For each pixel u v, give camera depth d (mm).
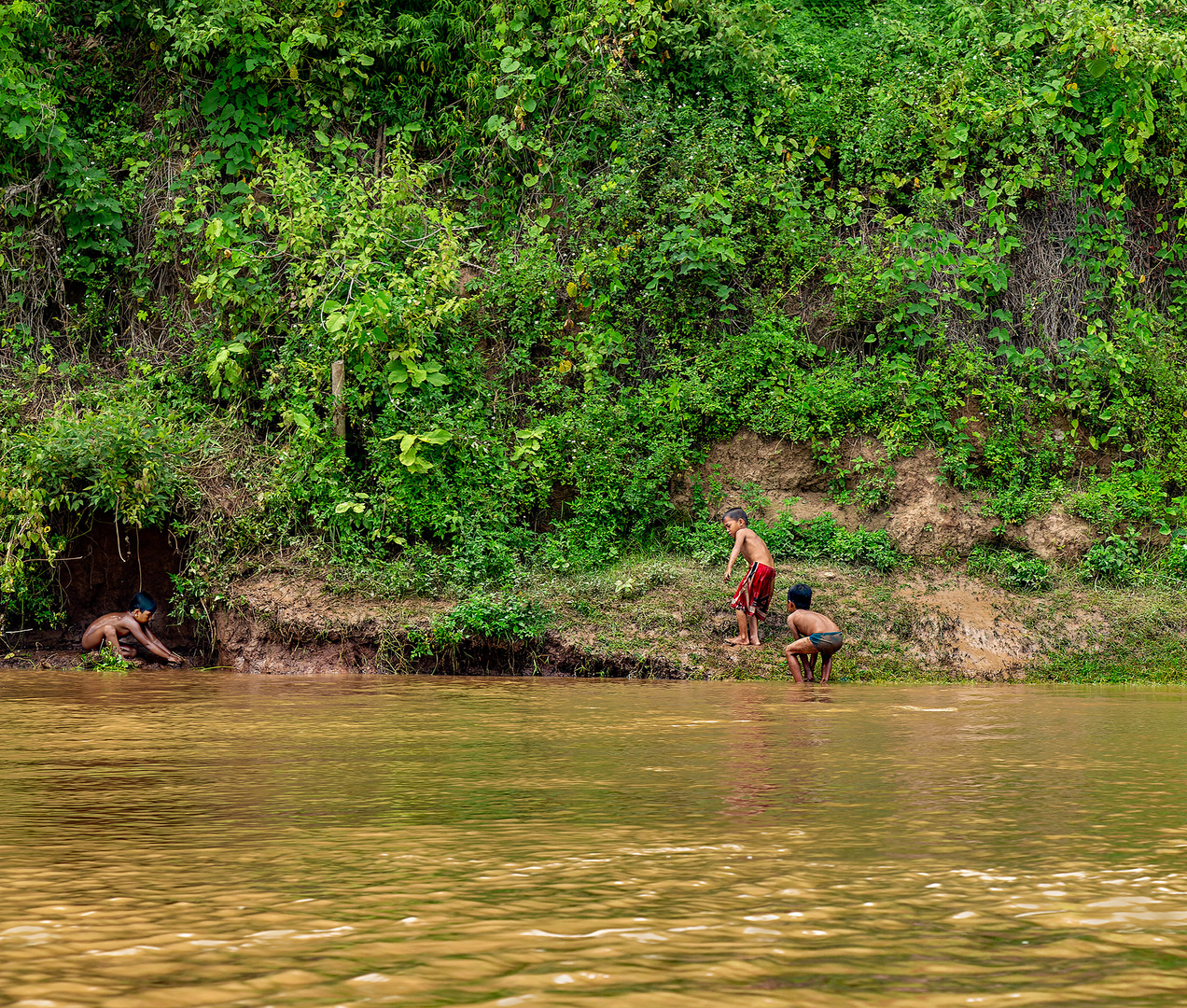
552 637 11258
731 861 2525
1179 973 1652
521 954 1754
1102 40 14750
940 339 14438
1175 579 13125
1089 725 6195
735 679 10672
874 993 1545
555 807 3344
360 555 12414
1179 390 14266
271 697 8062
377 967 1676
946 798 3521
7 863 2535
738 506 13969
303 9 14812
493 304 14625
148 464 11914
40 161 14453
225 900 2152
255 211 14453
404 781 3943
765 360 14430
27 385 13523
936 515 13594
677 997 1522
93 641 11469
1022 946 1804
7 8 14109
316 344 13586
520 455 13586
